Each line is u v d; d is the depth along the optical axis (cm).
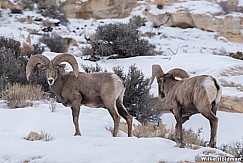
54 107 5197
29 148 3478
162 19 15012
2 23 13138
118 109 4244
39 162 3225
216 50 13075
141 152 3188
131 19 14575
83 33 13438
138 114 6000
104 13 15562
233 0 14862
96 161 3091
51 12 14550
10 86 6144
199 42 13762
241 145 4375
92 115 5212
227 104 6338
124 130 4659
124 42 10044
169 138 4300
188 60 8744
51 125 4431
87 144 3472
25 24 13450
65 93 4122
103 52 9969
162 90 3972
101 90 4109
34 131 4253
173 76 3925
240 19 14312
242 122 5812
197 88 3469
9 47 8231
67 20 14562
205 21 14600
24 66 7038
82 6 15375
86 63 8962
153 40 13175
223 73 7525
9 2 14438
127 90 6169
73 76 4153
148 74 8025
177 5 15300
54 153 3303
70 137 3716
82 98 4162
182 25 14962
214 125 3400
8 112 4816
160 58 9388
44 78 6731
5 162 3322
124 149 3275
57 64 4062
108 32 10156
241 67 7862
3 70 6612
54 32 12319
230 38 14250
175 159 3052
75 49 11394
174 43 13225
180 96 3612
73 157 3189
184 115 3750
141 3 15675
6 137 4000
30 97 5850
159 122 5825
